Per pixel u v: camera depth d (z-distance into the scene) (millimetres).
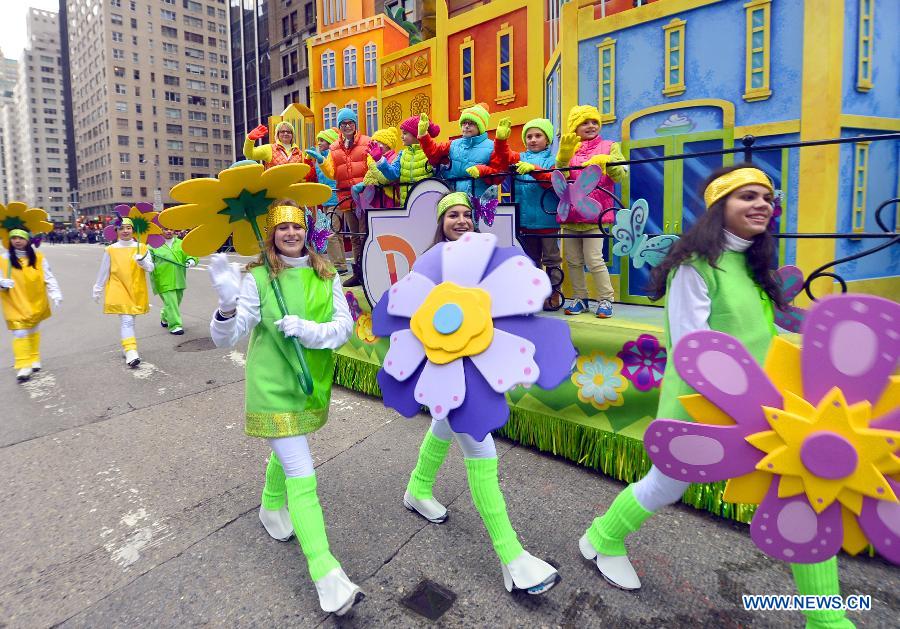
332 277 2338
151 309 9336
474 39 7422
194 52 100938
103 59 91875
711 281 1826
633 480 2916
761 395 1526
